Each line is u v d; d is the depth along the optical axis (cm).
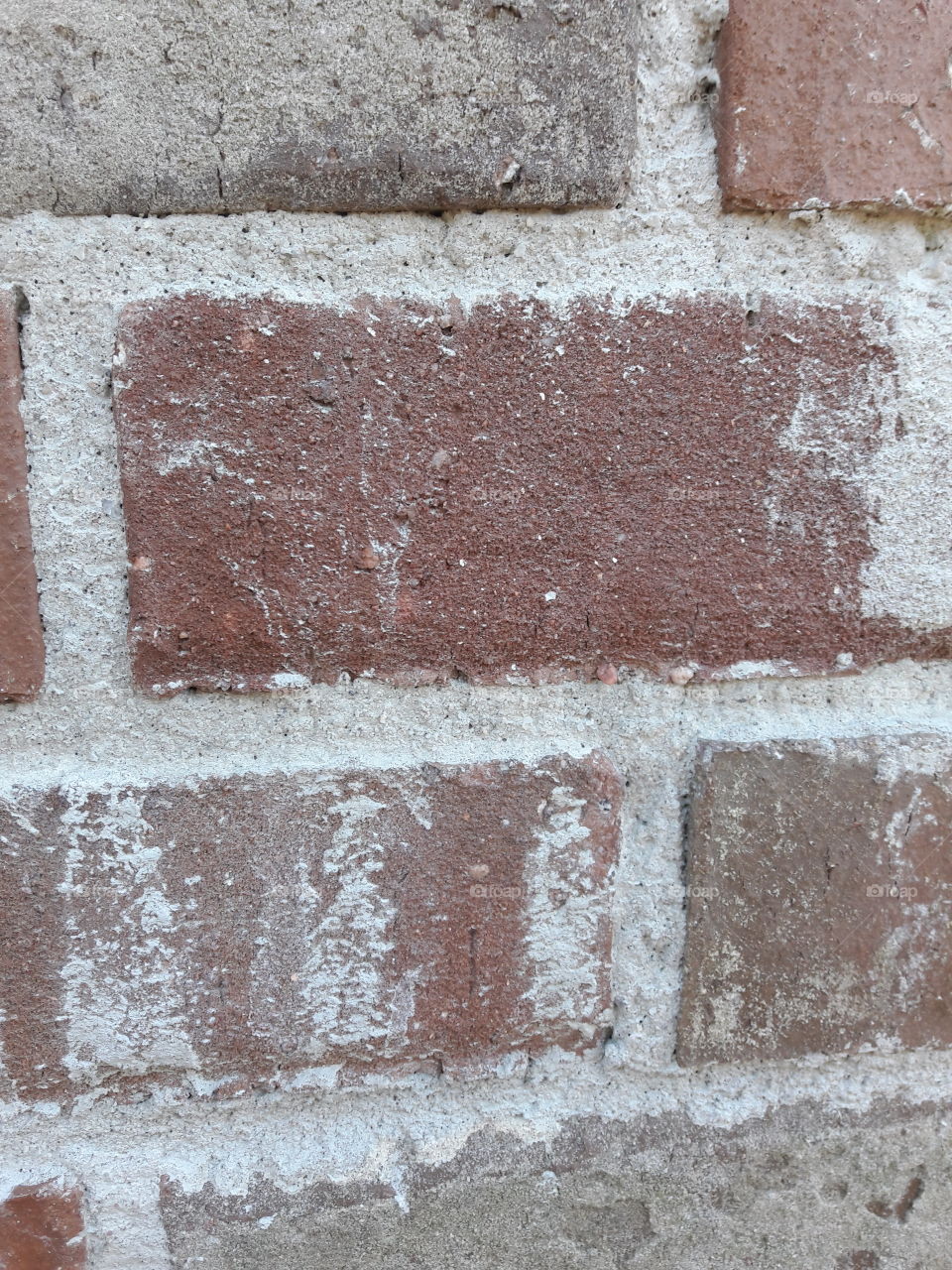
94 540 16
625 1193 18
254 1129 18
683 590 17
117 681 16
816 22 16
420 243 16
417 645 17
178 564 16
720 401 16
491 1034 18
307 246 16
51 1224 17
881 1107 19
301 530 16
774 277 16
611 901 18
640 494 16
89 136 15
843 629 17
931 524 17
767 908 18
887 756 18
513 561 16
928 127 16
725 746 17
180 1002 17
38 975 17
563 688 17
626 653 17
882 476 17
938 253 17
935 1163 19
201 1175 18
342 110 15
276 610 16
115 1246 17
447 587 16
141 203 15
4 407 16
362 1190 18
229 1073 17
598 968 18
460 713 17
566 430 16
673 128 16
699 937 18
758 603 17
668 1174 18
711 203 16
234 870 17
